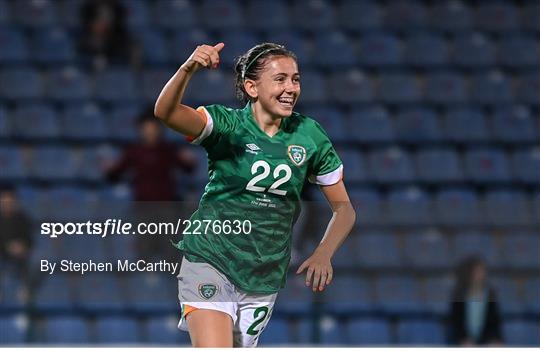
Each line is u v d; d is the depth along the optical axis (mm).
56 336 26953
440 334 28016
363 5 44562
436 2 45000
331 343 27812
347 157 37281
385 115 39250
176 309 28188
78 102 38906
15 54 40438
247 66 14469
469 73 42250
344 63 41906
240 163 14383
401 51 42750
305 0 44375
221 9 43625
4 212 19969
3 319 26516
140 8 43375
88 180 35688
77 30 42094
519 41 43719
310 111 39062
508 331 27891
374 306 28141
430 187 36938
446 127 39594
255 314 15008
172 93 13648
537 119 40188
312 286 14695
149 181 31031
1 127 37406
